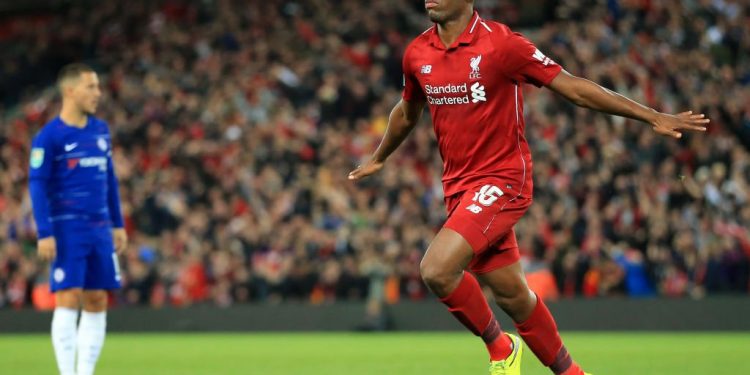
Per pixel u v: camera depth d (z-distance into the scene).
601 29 77.12
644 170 61.59
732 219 59.16
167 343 51.78
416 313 59.19
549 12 87.50
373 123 75.69
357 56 83.31
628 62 72.56
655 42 76.75
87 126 26.89
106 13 97.44
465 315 20.66
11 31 102.12
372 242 60.66
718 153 63.09
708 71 72.38
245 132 75.06
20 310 61.03
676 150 64.19
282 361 40.03
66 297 26.30
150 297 63.06
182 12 94.69
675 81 71.75
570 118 69.38
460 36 20.44
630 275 57.19
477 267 21.05
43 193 26.03
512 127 20.62
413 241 60.75
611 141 65.31
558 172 63.47
